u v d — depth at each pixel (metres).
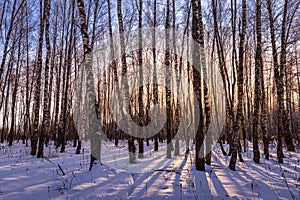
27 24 17.14
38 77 12.08
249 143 20.83
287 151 14.10
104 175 6.55
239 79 8.40
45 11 11.92
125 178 6.38
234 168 8.07
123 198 4.82
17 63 20.27
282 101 10.49
